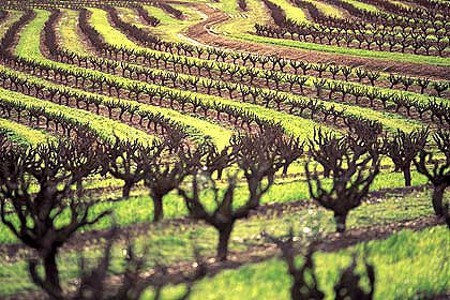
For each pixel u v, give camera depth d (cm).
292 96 9344
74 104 9569
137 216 3447
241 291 2314
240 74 10494
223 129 7831
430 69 10100
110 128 7862
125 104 9288
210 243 2972
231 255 2783
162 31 15738
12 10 19500
